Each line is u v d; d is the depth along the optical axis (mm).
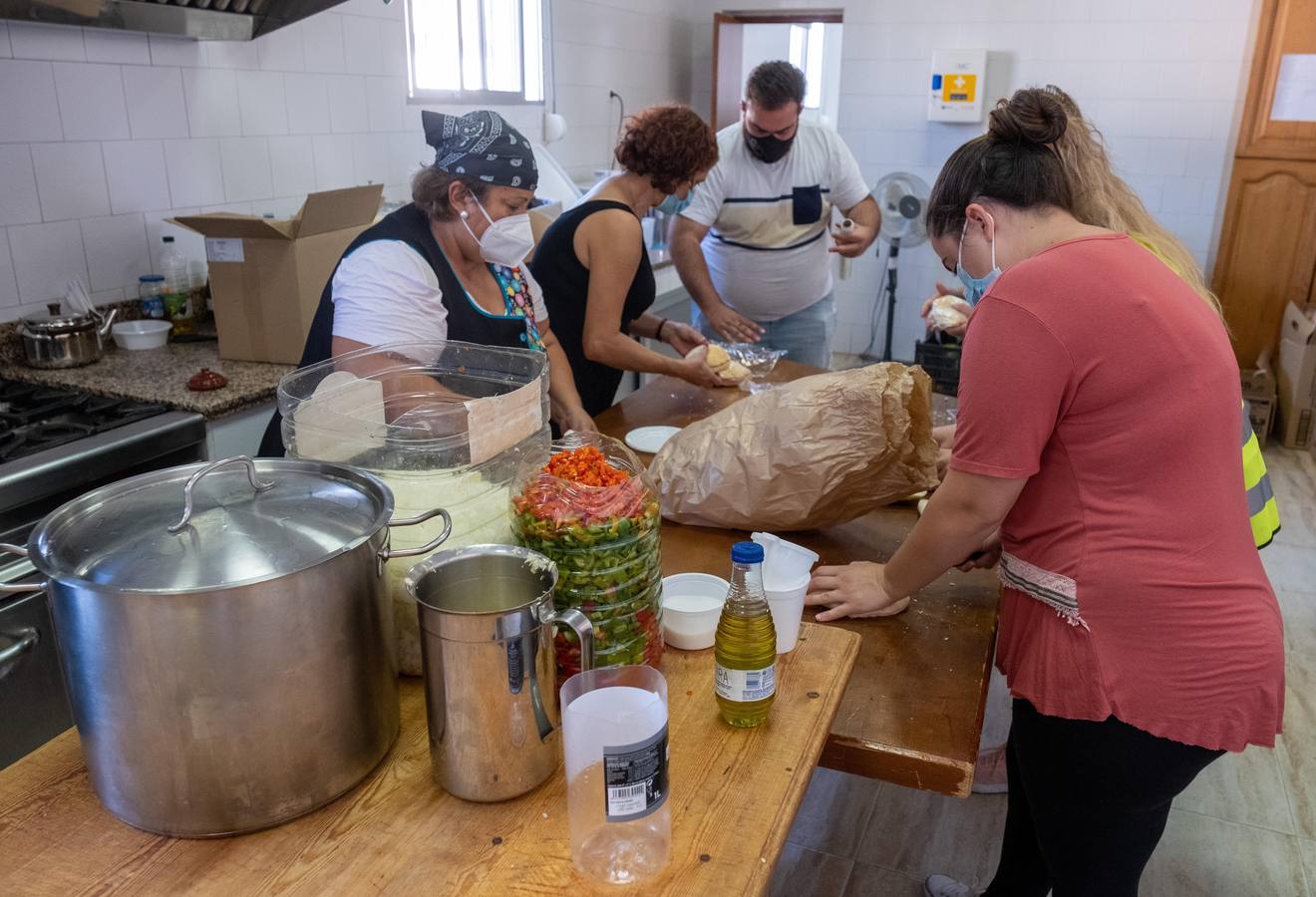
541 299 2135
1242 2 4672
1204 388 1100
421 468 1035
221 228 2492
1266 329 4980
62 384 2402
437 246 1728
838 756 1132
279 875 771
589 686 833
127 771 796
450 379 1416
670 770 895
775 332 3762
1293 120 4656
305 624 783
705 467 1573
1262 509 1441
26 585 792
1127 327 1082
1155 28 4852
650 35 5461
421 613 812
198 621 736
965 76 5168
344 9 3318
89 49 2553
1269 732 1146
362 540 821
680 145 2332
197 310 2949
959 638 1339
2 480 1785
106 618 739
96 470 1970
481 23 4102
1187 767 1184
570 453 1056
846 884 2045
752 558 932
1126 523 1123
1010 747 1594
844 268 5773
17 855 793
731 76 5777
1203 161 4930
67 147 2551
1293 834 2203
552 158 4281
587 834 784
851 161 3562
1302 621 3102
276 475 953
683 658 1105
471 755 833
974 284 1299
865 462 1480
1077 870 1308
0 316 2486
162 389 2369
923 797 2318
